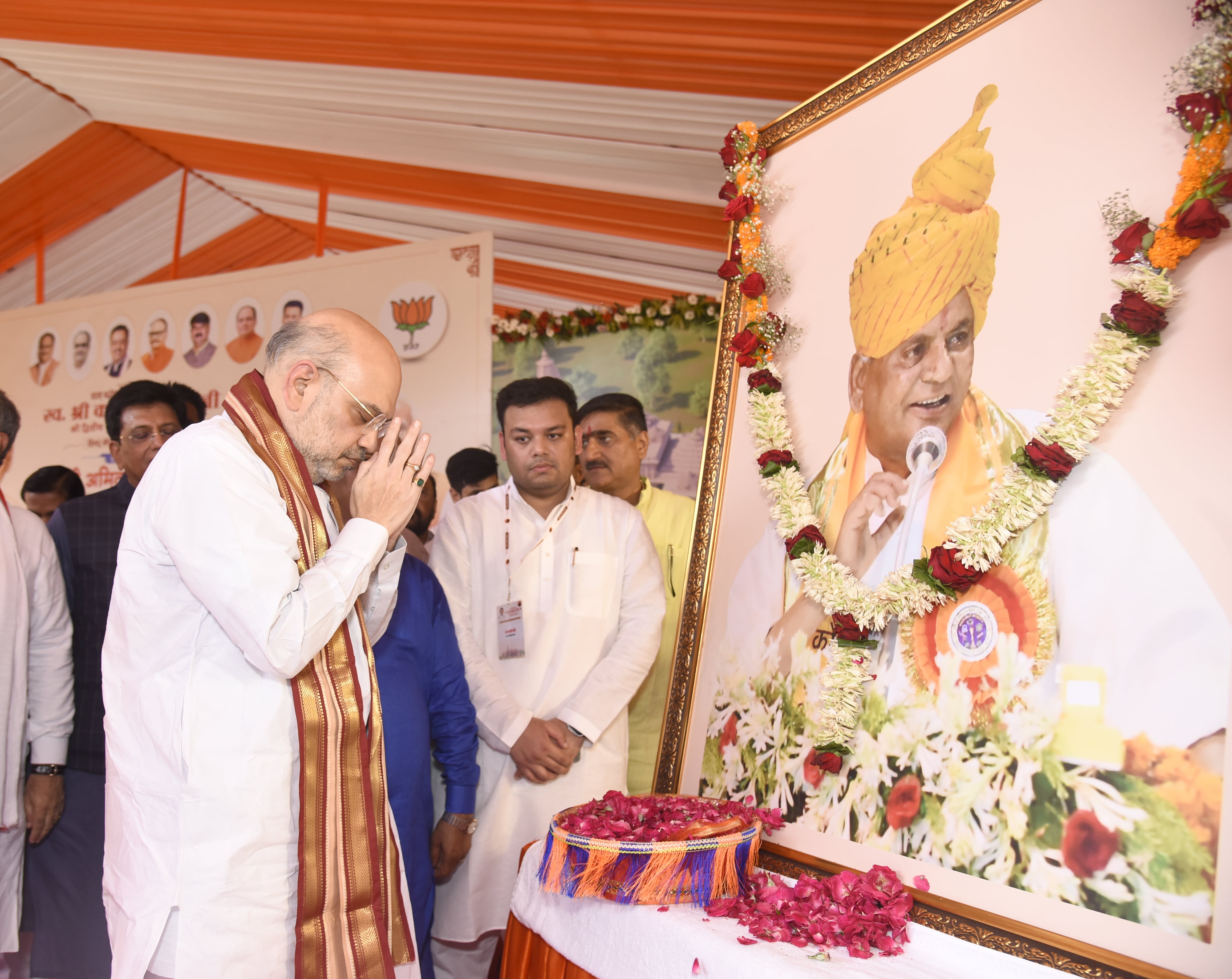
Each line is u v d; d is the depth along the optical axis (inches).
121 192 202.1
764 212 83.7
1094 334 55.1
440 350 161.2
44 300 240.5
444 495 157.8
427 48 128.3
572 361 192.4
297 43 135.7
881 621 62.6
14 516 108.8
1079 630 52.0
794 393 78.0
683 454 184.1
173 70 154.5
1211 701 45.7
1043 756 52.1
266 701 64.0
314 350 70.6
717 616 81.3
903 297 68.4
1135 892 46.4
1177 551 48.6
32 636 108.6
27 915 113.2
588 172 152.5
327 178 184.5
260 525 62.8
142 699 64.2
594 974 61.5
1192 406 49.4
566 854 62.3
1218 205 49.3
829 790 64.9
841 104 77.5
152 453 122.6
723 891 61.1
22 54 158.2
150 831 62.0
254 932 61.4
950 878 54.9
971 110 65.9
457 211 182.2
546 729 98.7
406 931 72.4
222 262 231.9
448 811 98.3
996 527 56.0
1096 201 56.3
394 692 90.5
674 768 81.7
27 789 108.7
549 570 109.6
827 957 51.9
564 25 114.4
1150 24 55.5
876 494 68.0
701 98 123.0
